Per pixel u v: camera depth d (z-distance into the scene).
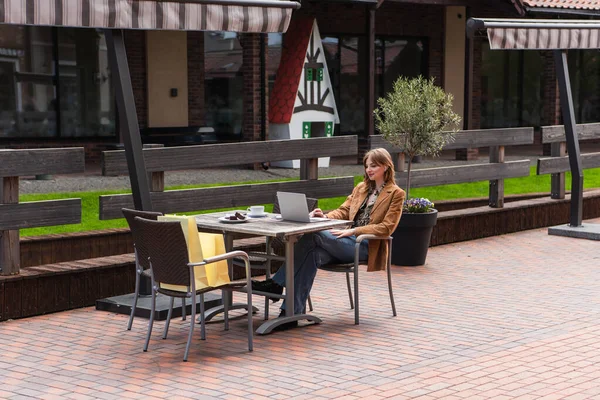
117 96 8.86
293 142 11.14
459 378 6.67
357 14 25.70
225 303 8.16
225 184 17.05
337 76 25.58
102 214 9.48
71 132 21.28
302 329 8.23
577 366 7.00
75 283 9.02
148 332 7.46
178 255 7.17
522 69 29.91
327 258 8.45
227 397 6.23
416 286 10.19
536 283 10.40
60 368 6.97
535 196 15.76
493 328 8.24
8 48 20.31
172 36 22.62
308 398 6.20
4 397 6.27
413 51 26.95
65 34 21.05
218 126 23.73
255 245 10.51
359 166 21.62
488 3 23.66
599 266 11.51
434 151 12.09
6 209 8.48
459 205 14.76
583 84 31.67
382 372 6.82
